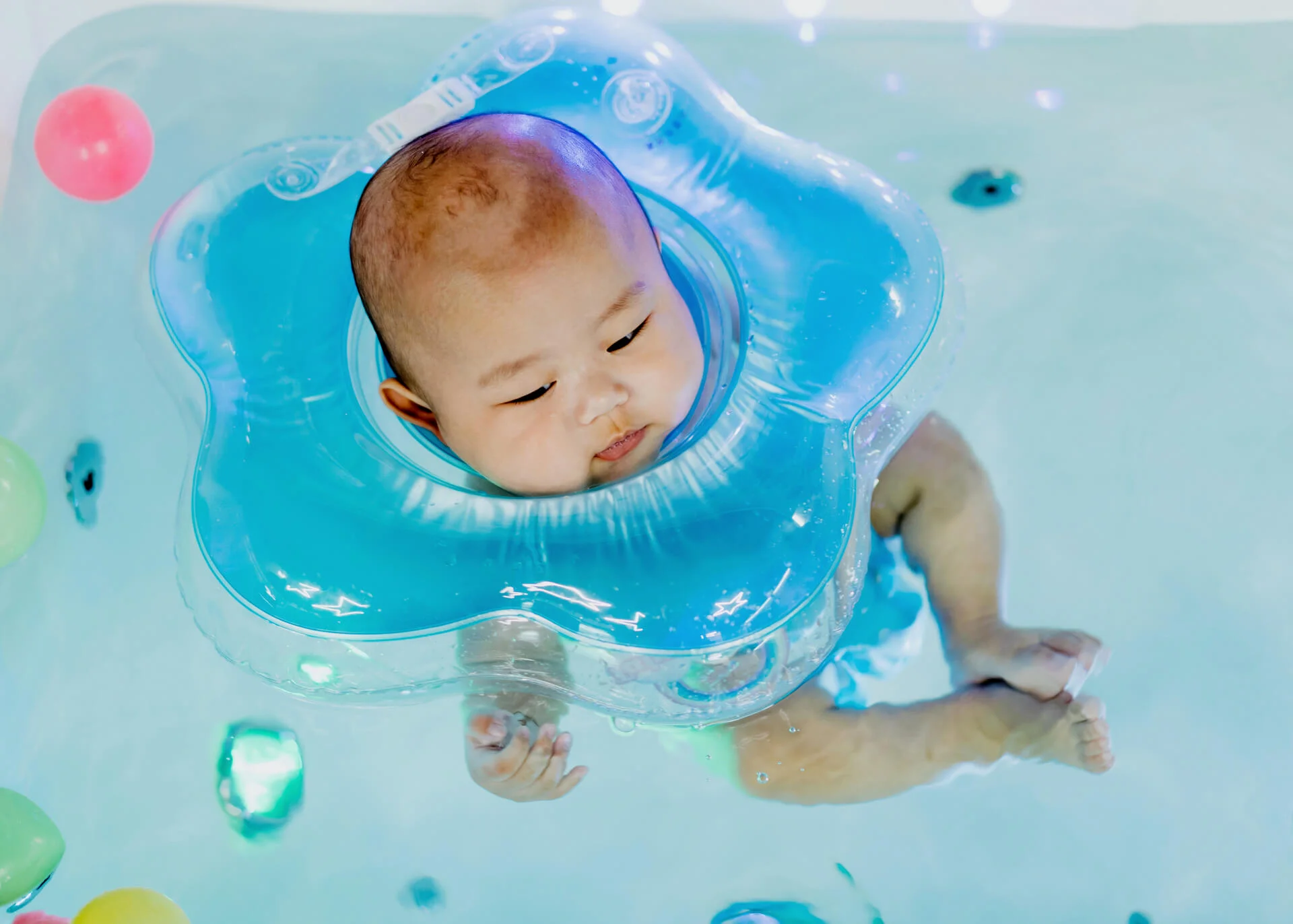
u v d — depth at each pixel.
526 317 0.71
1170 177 0.96
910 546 0.82
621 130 0.83
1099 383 0.88
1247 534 0.84
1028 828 0.77
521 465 0.75
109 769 0.79
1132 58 1.00
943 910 0.76
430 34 1.00
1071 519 0.84
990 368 0.89
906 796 0.78
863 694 0.79
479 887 0.77
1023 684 0.78
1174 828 0.77
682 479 0.75
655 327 0.74
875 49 1.00
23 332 0.89
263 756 0.79
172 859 0.78
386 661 0.75
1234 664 0.80
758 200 0.82
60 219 0.92
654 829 0.78
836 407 0.77
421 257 0.72
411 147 0.74
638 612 0.73
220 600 0.75
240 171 0.83
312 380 0.79
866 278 0.79
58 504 0.85
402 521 0.75
